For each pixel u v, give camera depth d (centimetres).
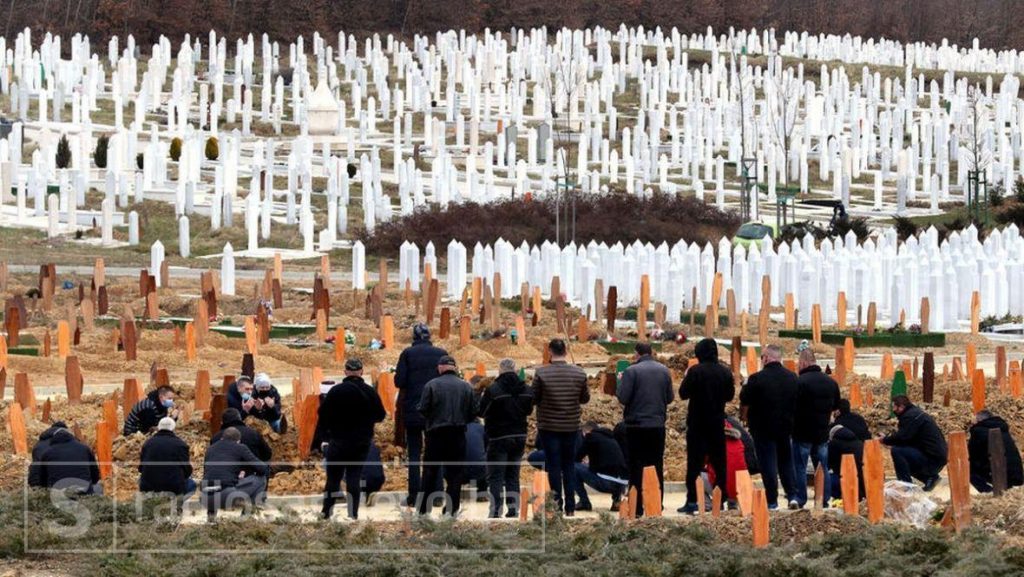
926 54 13500
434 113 10512
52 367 4378
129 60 10431
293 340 4875
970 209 7969
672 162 9181
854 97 10450
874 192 8900
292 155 8019
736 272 5397
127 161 8488
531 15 14475
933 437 3059
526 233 6919
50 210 7131
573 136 9925
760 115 10569
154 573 2447
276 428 3338
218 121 10006
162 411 3362
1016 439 3566
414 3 14075
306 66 11700
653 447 2831
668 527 2641
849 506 2700
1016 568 2409
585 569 2445
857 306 5228
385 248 6906
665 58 11981
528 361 4616
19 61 10638
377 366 4428
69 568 2514
